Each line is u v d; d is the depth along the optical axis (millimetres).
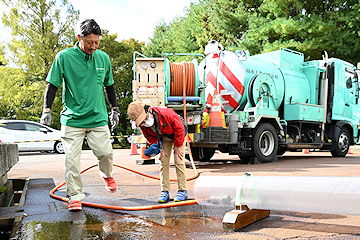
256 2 18422
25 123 12852
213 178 2750
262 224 2469
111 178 3375
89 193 3908
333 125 9672
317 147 9117
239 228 2322
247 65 7500
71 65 3027
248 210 2459
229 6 18891
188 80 6148
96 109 3137
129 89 27219
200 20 20906
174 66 6207
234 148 7250
